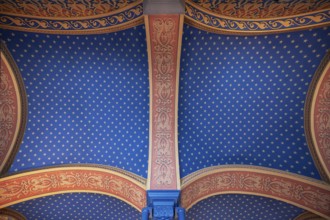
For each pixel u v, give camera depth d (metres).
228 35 4.87
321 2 4.17
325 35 4.62
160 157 5.42
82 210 6.23
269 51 4.98
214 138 5.80
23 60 5.04
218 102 5.57
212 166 5.80
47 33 4.84
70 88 5.43
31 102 5.41
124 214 6.21
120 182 5.57
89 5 4.39
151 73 5.12
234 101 5.54
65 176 5.67
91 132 5.75
